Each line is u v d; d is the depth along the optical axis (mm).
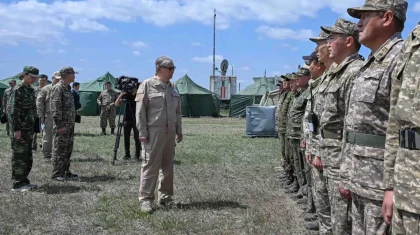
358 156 2922
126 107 10094
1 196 6605
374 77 2852
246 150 12172
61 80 7820
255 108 15961
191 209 5930
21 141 6906
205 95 31875
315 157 4074
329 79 3869
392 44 2879
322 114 3715
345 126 3117
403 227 2215
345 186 3176
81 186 7293
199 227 5164
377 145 2838
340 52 3773
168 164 5938
